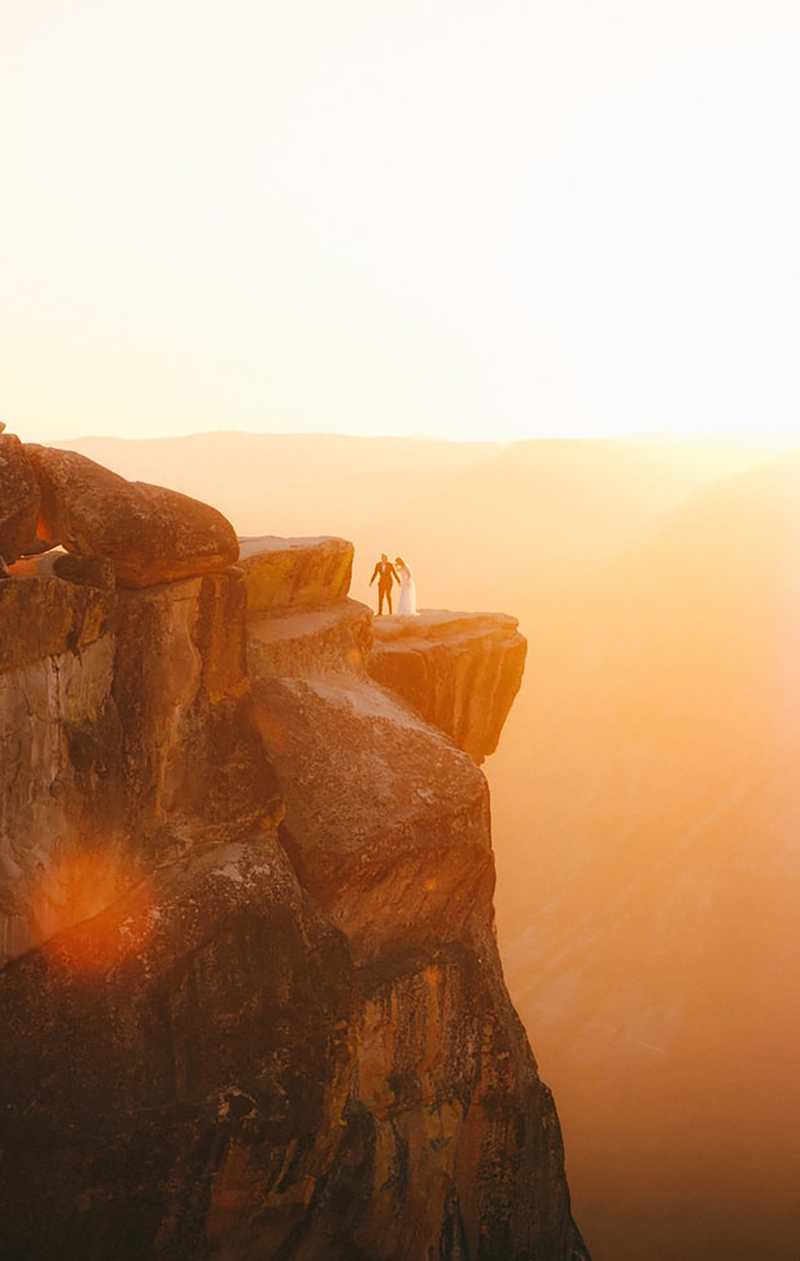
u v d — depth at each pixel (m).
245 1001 17.52
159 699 17.80
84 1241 16.11
